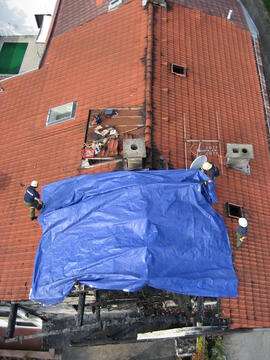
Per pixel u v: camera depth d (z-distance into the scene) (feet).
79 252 30.17
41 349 53.72
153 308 39.06
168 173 33.12
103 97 46.01
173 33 49.26
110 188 32.45
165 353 51.98
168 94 44.19
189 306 34.73
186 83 46.19
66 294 29.73
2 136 50.42
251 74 51.85
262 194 42.57
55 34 57.47
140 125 41.83
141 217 29.68
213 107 46.14
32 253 38.09
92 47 51.80
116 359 52.11
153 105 42.47
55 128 46.80
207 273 29.60
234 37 54.13
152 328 41.39
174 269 28.86
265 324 34.14
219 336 51.31
